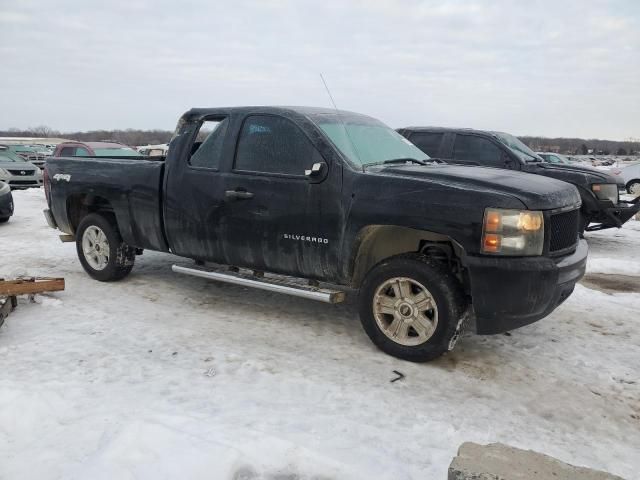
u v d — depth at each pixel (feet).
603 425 11.00
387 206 13.10
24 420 10.18
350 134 15.37
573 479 7.90
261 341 14.88
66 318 16.31
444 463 9.38
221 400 11.35
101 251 20.40
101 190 19.36
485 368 13.43
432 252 14.01
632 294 20.31
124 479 8.18
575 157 161.48
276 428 10.23
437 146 31.53
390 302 13.75
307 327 16.10
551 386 12.61
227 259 16.39
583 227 29.99
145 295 18.99
